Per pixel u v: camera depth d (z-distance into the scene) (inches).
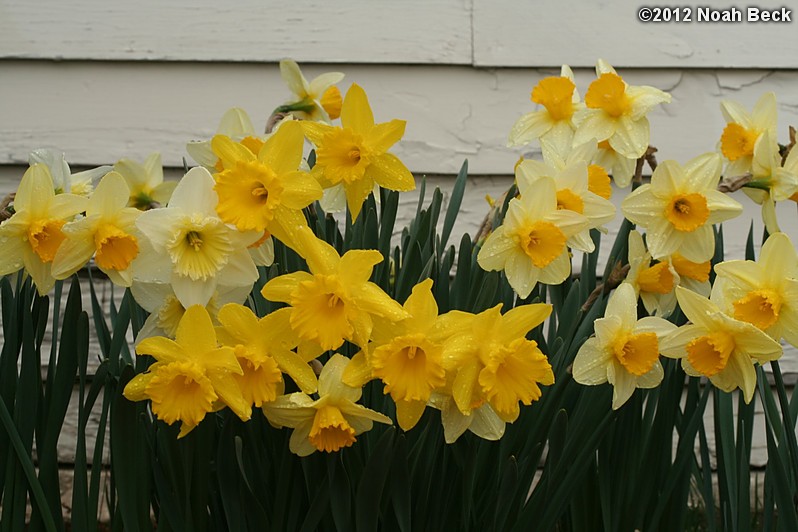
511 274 55.2
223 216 51.9
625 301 55.4
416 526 56.5
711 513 61.2
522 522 56.7
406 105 85.5
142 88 84.4
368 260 51.5
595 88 58.7
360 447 56.6
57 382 56.4
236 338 52.5
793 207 84.6
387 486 56.0
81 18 83.7
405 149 85.4
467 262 57.4
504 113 85.9
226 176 52.1
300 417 53.2
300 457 55.7
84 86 83.9
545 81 59.6
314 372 53.6
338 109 65.3
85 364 56.2
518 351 52.2
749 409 60.2
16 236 53.0
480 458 57.7
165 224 51.7
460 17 85.5
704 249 57.0
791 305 54.3
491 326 52.2
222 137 52.9
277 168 52.7
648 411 60.5
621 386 55.8
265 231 53.2
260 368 52.2
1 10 83.0
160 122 84.4
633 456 59.6
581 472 56.9
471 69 85.9
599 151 60.5
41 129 83.4
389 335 52.2
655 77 86.1
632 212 56.6
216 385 52.0
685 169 56.7
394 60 85.1
